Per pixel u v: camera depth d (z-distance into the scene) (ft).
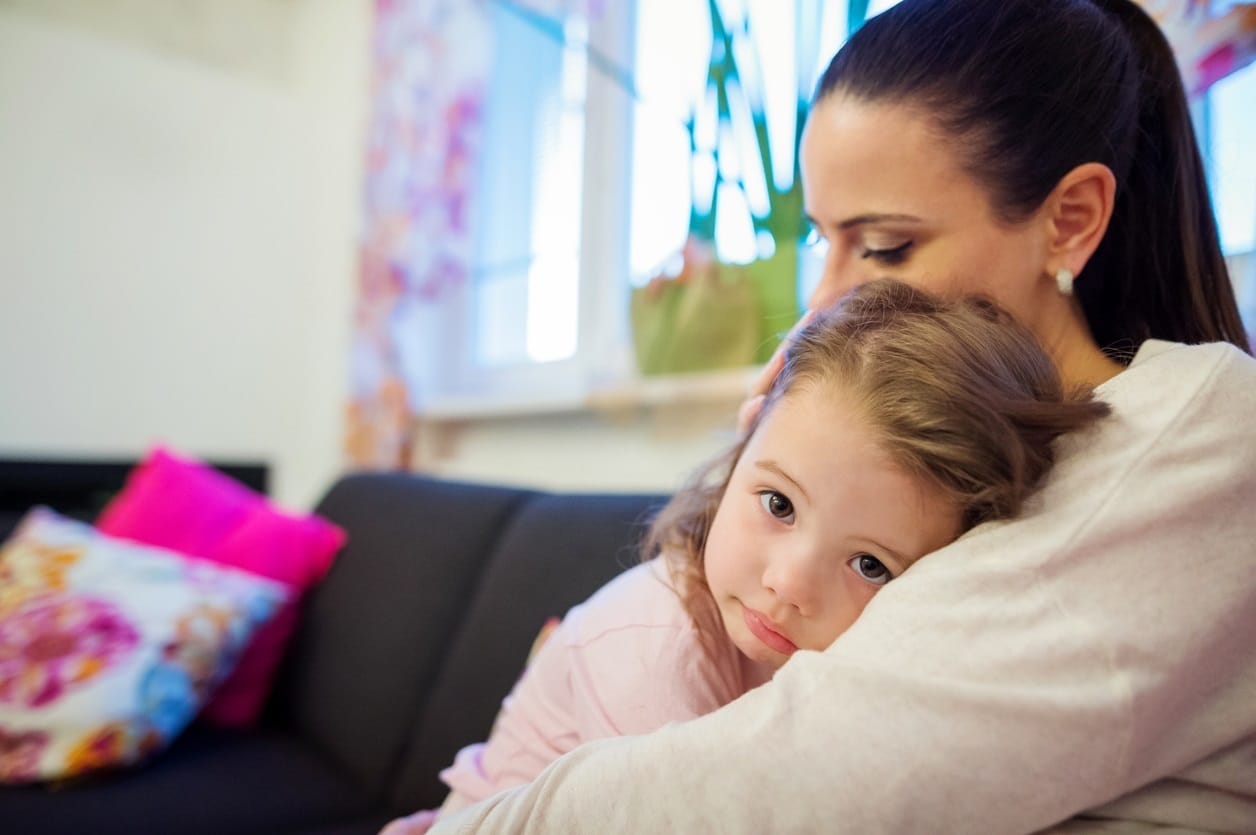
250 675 4.59
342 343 7.84
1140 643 1.34
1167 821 1.47
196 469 5.32
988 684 1.32
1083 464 1.50
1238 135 2.63
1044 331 1.98
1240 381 1.54
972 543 1.46
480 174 6.58
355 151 7.79
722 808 1.36
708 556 1.72
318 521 5.01
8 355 7.03
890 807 1.29
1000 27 1.88
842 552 1.53
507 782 2.10
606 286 5.71
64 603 4.09
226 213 8.10
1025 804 1.30
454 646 3.73
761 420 1.75
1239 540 1.43
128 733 3.72
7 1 7.09
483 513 4.24
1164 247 2.12
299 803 3.66
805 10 3.89
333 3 8.22
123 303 7.55
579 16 5.50
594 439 5.46
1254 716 1.46
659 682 1.83
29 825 3.23
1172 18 2.68
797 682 1.42
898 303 1.69
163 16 7.84
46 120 7.23
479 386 6.70
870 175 1.88
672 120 4.95
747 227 4.32
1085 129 1.91
